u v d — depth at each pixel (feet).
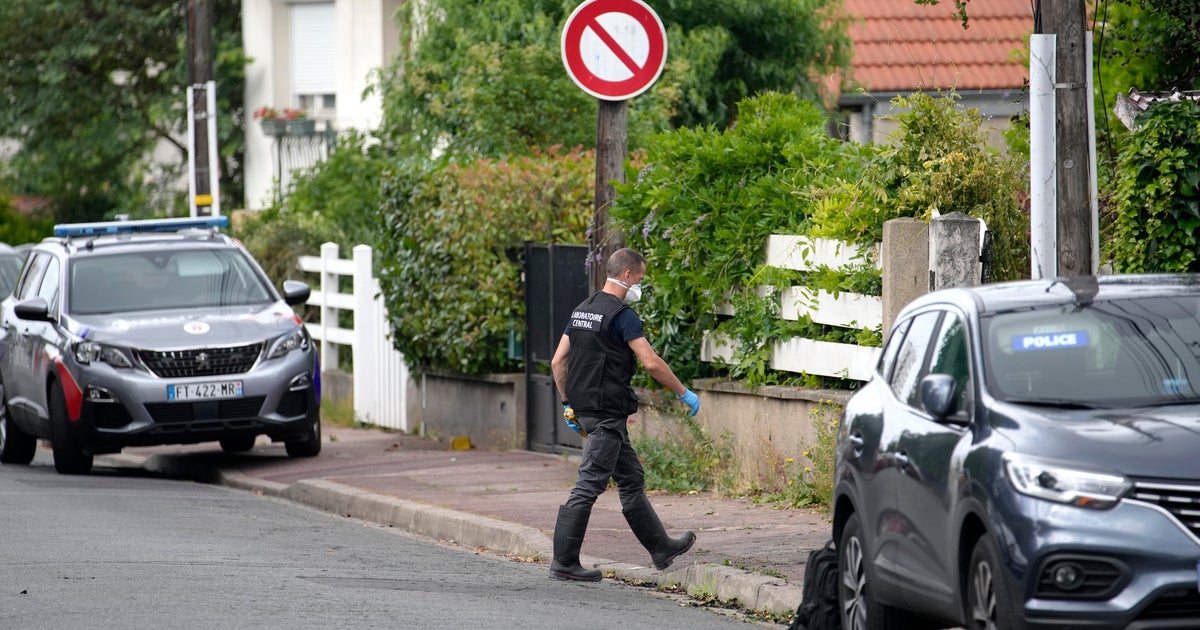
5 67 328.49
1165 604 56.13
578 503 93.45
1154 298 67.10
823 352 114.73
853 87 212.84
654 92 192.95
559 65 188.85
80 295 151.74
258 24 304.71
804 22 213.46
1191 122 100.99
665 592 91.56
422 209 162.71
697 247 125.59
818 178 119.96
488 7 210.38
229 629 73.15
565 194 157.38
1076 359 64.49
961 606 61.46
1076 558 56.65
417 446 164.25
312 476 142.20
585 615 80.23
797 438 116.37
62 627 73.51
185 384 142.00
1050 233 87.40
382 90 234.79
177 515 118.52
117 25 322.34
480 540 110.22
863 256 111.65
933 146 108.17
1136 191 102.63
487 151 186.09
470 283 157.48
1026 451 58.80
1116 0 135.23
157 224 164.45
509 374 157.69
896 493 67.62
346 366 204.03
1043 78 87.04
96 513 117.39
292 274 213.05
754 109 128.88
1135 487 57.00
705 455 125.18
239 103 317.42
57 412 144.87
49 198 343.05
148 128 327.67
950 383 63.46
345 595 83.61
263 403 144.15
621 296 94.58
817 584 76.23
